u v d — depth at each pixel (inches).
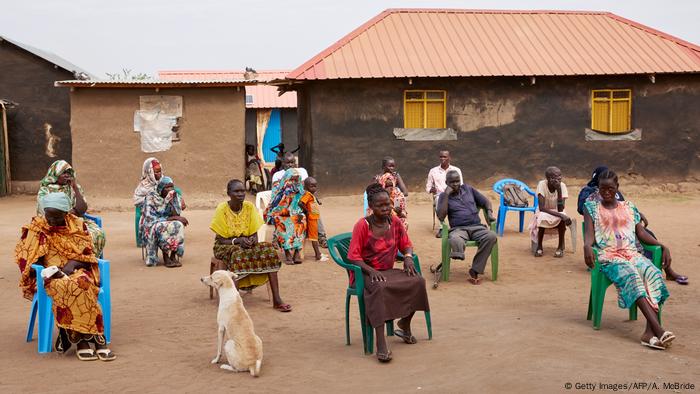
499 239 485.7
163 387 201.9
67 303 227.5
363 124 729.6
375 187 243.3
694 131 770.8
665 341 224.8
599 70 738.2
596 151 762.2
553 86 751.1
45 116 861.8
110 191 710.5
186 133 714.2
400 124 733.9
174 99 710.5
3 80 852.0
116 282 356.8
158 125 709.9
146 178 420.5
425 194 734.5
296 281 358.0
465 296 321.7
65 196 241.9
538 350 223.3
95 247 327.0
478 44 778.2
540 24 825.5
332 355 233.1
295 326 274.1
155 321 281.6
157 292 334.3
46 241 240.8
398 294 231.0
